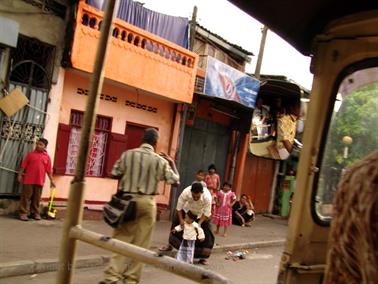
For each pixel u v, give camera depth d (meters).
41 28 9.60
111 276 5.29
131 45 11.21
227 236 12.19
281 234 14.33
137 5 11.87
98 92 2.12
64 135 10.39
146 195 5.52
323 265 2.37
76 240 2.16
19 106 9.19
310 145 2.33
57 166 10.32
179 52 12.43
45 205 9.93
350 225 1.12
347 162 2.43
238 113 15.82
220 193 12.16
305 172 2.33
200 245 8.15
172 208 13.21
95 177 11.51
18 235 7.96
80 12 9.95
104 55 2.10
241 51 16.02
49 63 9.91
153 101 12.85
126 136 12.02
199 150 14.92
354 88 2.33
